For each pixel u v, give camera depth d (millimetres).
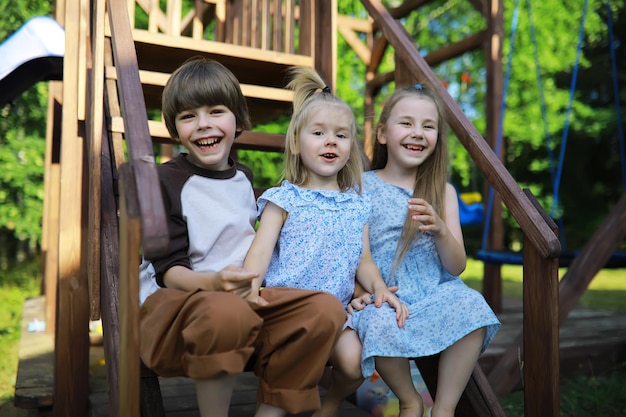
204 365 1406
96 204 2057
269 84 3184
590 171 13711
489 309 1836
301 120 1952
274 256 1936
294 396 1539
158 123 2551
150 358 1521
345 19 5273
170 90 1812
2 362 3912
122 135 2223
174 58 2744
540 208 2008
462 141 2264
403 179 2244
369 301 1897
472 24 10430
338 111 1938
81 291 2385
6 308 5984
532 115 10953
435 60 5270
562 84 12070
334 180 2018
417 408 1810
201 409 1481
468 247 13133
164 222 1305
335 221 1928
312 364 1559
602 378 3479
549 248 1860
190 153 1859
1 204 7883
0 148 7629
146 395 1657
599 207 13578
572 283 3176
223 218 1804
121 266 1391
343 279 1903
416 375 2568
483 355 3277
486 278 4945
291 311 1591
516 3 4918
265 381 1587
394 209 2168
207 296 1457
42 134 7949
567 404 2996
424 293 2023
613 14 11375
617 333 3939
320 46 2910
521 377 3037
